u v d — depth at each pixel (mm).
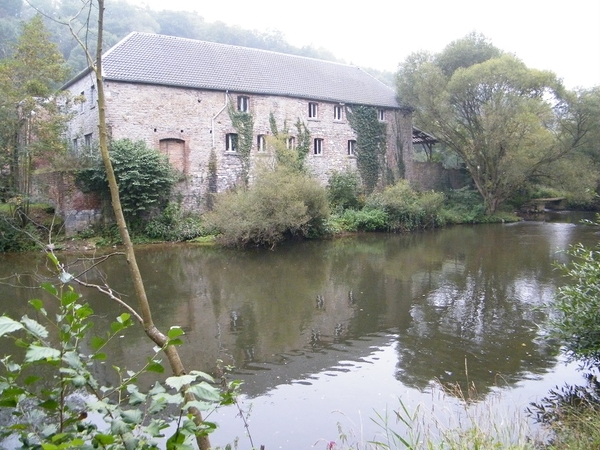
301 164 23781
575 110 27109
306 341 8305
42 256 16312
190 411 2363
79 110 23125
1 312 9719
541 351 7707
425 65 27594
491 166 28281
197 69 23844
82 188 19344
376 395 6234
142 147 20094
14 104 17484
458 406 5801
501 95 25516
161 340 2500
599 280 5605
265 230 18594
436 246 19016
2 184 17562
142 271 14258
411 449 4043
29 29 18359
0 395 1894
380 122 29406
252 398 6164
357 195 26766
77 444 1604
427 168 31906
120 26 38938
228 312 10055
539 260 15547
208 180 23188
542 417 5445
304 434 5270
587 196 27516
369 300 10984
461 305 10469
